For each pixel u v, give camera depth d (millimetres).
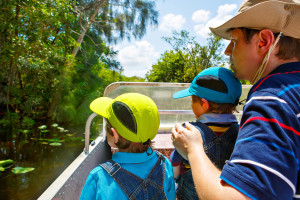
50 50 8258
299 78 545
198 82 1002
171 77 23391
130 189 804
